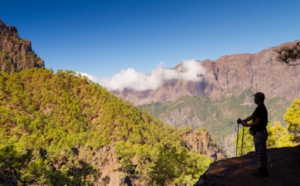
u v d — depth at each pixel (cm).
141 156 13662
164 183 3400
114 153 14925
